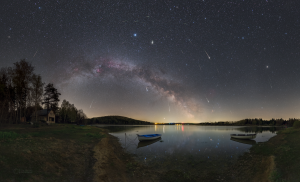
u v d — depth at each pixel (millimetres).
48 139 20906
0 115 41344
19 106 47906
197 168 16266
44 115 63969
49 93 74250
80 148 19641
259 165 15898
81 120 99750
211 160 18969
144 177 13773
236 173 14820
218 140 36219
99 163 15336
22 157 11938
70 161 14234
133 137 40906
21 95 47312
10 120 43000
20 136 19562
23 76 47125
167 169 15914
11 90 47531
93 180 11461
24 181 8789
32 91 48906
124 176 13555
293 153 16297
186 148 26266
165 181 13180
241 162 17969
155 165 17109
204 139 38156
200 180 13477
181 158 19875
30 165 11031
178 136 46344
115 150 23438
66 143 20641
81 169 13016
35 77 49406
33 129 32969
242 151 23562
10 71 47250
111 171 14070
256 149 23578
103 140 29531
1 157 10914
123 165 16500
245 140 35688
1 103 43031
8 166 9969
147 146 28062
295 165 12867
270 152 19688
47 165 11906
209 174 14727
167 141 34750
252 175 13812
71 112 89062
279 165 13719
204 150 24500
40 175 10086
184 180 13438
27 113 53594
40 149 14969
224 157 20281
